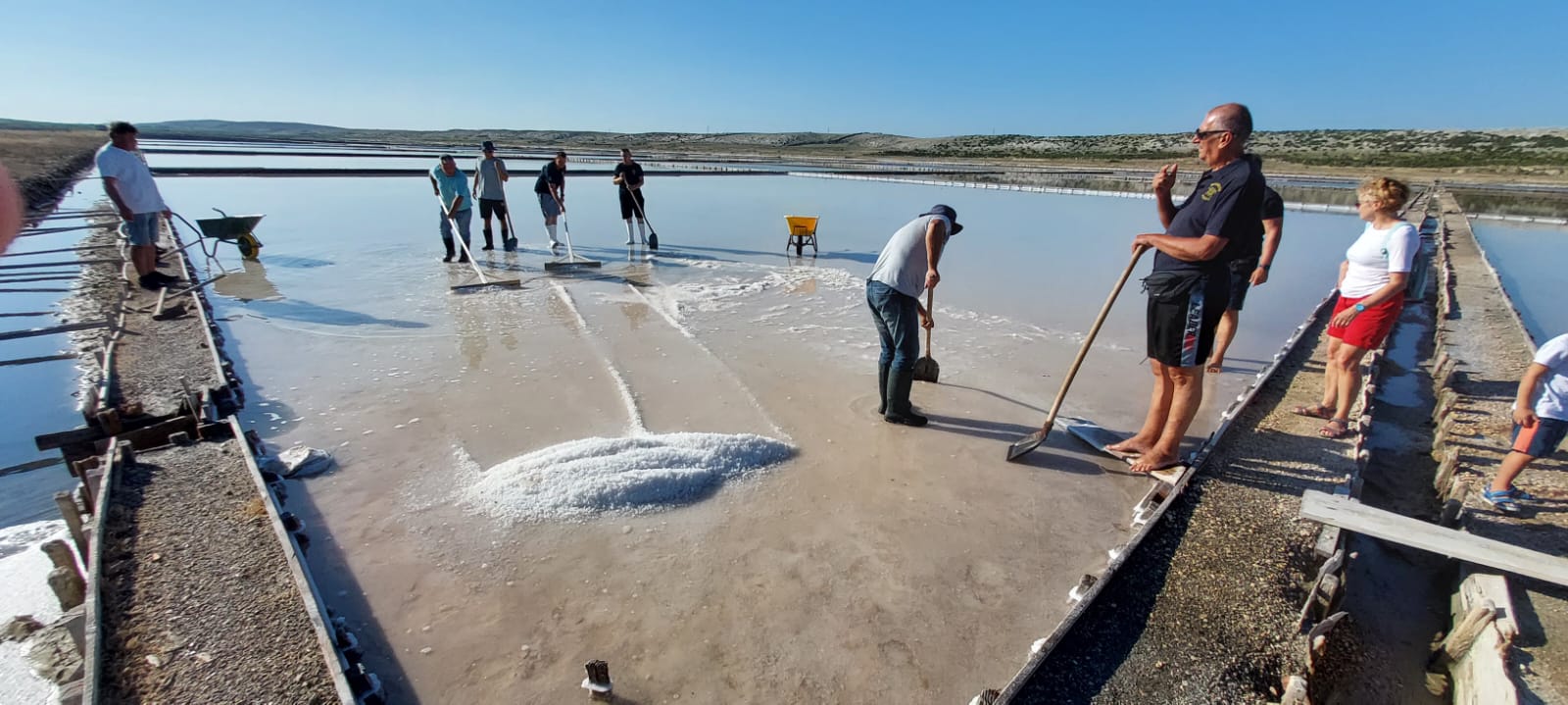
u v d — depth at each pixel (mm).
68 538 3174
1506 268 10656
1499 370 5402
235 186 17812
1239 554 2947
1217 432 3951
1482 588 2650
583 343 5754
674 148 77688
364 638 2516
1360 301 3811
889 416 4336
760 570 2938
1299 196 19438
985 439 4191
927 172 32188
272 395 4613
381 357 5379
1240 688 2285
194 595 2549
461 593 2762
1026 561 3049
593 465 3543
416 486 3525
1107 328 6461
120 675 2207
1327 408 4301
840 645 2543
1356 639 2693
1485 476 3684
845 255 9961
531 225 12523
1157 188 3654
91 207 13391
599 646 2512
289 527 2986
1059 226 13523
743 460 3789
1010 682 2229
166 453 3576
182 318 5996
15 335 4852
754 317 6656
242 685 2178
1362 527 2904
